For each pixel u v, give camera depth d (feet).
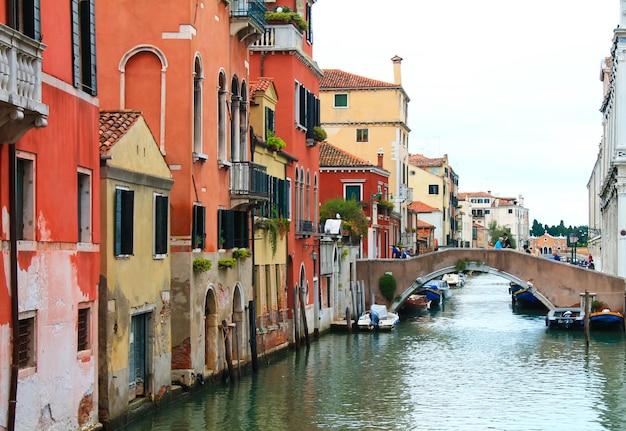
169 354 69.92
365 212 175.42
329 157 177.37
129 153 62.13
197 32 75.51
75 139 54.08
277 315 103.81
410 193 226.17
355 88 204.54
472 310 183.32
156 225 67.05
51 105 50.80
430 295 196.03
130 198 61.26
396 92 203.51
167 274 69.67
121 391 60.95
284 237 107.45
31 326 49.19
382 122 204.03
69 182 53.31
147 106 74.08
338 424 70.03
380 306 144.56
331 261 134.62
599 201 230.27
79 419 54.85
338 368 97.76
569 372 98.27
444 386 88.33
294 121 114.73
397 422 71.46
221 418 69.36
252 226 91.71
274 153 104.37
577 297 145.59
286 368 95.81
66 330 52.90
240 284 87.15
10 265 45.93
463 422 72.08
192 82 74.33
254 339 88.53
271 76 113.80
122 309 60.90
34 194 48.93
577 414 75.66
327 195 176.45
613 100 167.94
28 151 48.19
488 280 325.21
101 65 74.18
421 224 276.41
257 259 96.27
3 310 45.27
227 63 84.33
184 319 72.90
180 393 71.77
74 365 54.03
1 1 44.34
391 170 204.85
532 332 138.72
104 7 74.13
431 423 71.51
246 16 84.69
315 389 83.87
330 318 135.13
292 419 71.00
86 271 55.72
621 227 154.51
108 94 74.23
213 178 80.02
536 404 79.82
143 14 74.02
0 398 45.06
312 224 121.60
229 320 83.41
